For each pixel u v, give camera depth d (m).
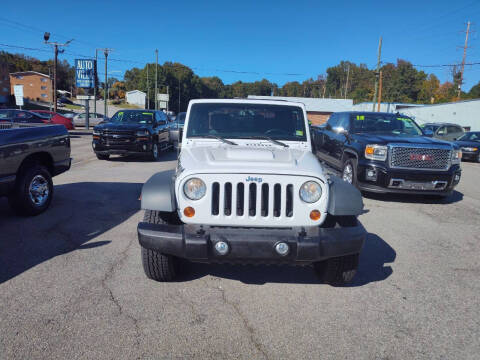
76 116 34.78
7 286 3.58
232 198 3.21
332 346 2.81
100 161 12.53
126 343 2.77
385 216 6.59
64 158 6.60
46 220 5.68
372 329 3.06
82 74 31.31
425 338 2.95
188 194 3.24
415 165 7.20
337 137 9.07
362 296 3.62
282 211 3.22
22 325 2.96
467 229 5.96
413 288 3.82
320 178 3.25
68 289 3.55
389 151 7.22
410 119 8.92
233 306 3.35
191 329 2.97
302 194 3.25
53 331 2.89
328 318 3.20
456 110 35.91
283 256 3.12
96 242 4.81
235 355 2.68
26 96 96.06
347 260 3.55
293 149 4.21
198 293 3.57
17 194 5.56
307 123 4.52
